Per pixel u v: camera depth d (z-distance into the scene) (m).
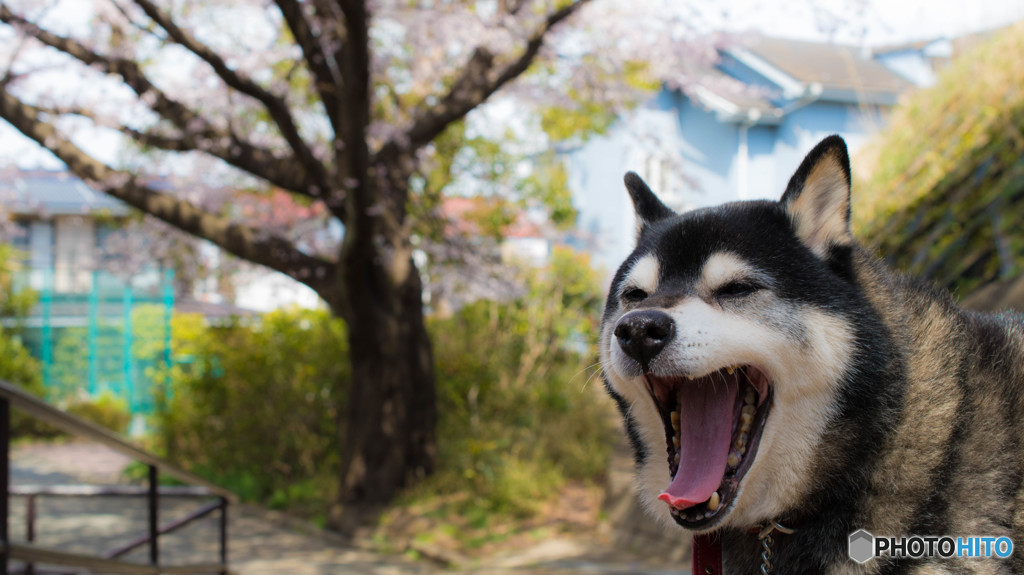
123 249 9.88
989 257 7.20
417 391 8.80
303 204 10.02
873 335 2.07
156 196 7.99
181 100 7.93
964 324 2.25
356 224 7.19
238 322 11.98
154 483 4.34
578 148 15.48
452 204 11.76
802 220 2.19
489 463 8.80
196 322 12.24
